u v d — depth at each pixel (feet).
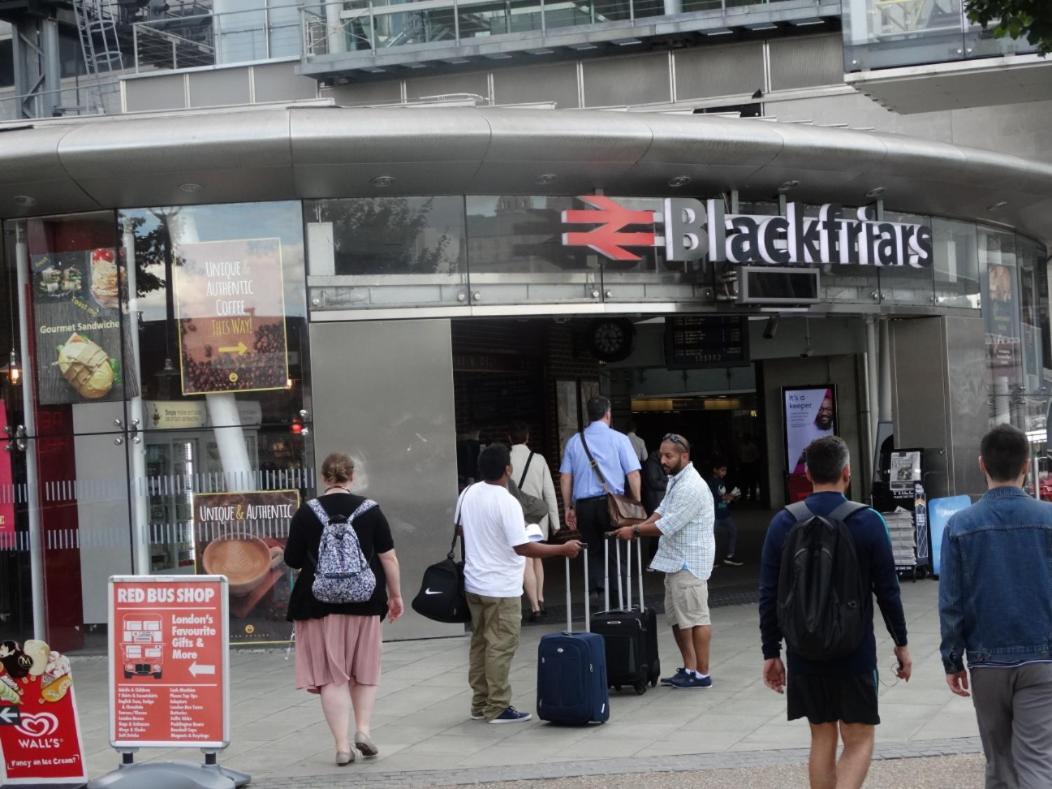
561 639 27.86
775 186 45.06
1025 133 59.88
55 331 41.81
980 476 53.21
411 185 40.75
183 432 41.01
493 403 59.06
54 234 41.81
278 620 40.32
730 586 50.08
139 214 41.29
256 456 40.68
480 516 28.68
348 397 40.52
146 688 23.93
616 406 78.54
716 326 57.16
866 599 18.16
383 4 66.23
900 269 49.90
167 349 41.11
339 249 40.88
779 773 23.00
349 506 25.89
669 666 34.27
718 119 41.60
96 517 41.50
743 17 62.03
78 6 83.61
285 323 40.73
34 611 41.68
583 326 63.62
